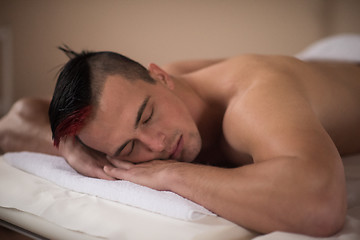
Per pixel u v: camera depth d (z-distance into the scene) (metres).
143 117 0.95
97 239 0.75
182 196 0.83
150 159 0.98
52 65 3.44
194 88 1.20
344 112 1.15
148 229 0.72
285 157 0.75
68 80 0.98
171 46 3.53
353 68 1.37
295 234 0.68
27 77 3.49
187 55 3.54
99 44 3.45
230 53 3.47
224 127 1.00
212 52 3.50
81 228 0.78
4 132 1.37
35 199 0.90
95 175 1.03
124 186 0.87
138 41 3.47
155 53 3.52
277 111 0.86
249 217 0.73
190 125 1.02
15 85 3.51
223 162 1.18
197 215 0.74
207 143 1.16
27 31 3.46
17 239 0.89
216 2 3.43
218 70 1.19
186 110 1.04
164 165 0.91
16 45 3.48
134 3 3.43
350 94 1.19
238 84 1.08
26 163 1.12
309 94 1.07
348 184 0.98
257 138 0.85
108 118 0.94
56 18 3.42
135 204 0.83
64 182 0.97
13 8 3.46
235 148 0.98
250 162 0.99
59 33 3.43
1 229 0.95
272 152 0.80
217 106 1.13
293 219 0.69
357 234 0.70
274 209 0.70
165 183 0.86
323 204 0.69
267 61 1.12
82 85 0.95
